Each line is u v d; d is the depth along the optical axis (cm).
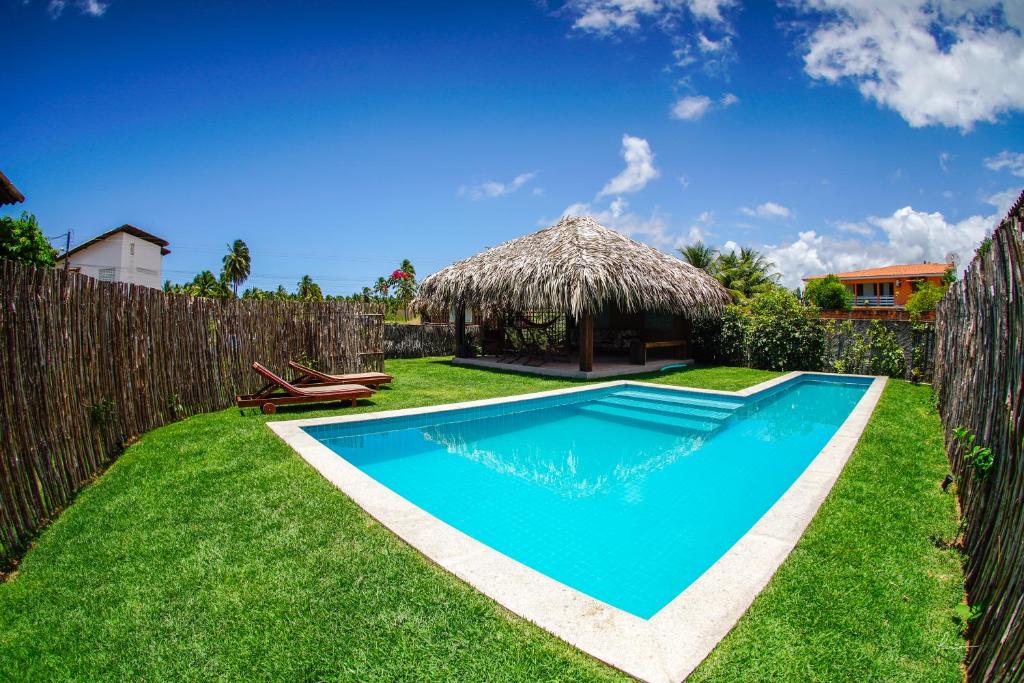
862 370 1299
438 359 1767
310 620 256
